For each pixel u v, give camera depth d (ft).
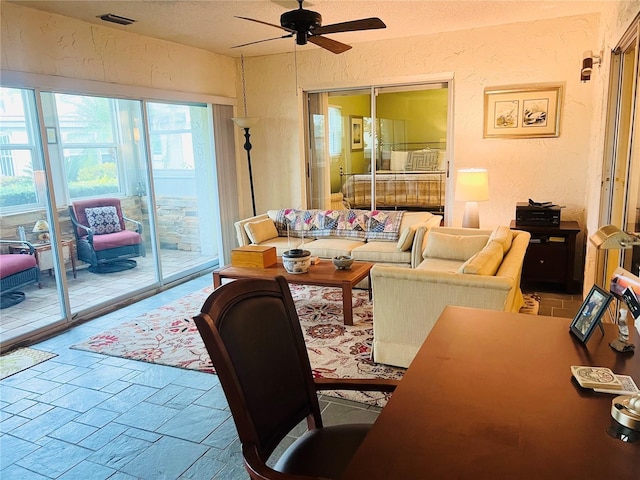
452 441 3.37
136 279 16.65
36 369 10.79
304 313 13.65
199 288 16.98
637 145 8.89
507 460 3.14
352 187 19.65
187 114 18.13
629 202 9.32
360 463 3.17
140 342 12.14
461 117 16.85
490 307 8.61
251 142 20.54
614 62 11.63
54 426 8.49
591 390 4.00
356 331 12.18
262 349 4.65
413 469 3.09
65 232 13.99
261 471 3.70
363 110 18.75
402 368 9.95
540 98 15.71
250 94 20.10
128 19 13.58
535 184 16.31
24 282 12.88
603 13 13.38
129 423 8.51
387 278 9.39
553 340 5.06
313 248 16.43
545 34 15.26
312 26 11.00
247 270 13.89
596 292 5.21
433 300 9.09
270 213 18.94
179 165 17.85
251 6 12.76
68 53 13.25
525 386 4.11
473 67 16.35
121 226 16.02
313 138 19.90
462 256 14.10
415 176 18.45
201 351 11.50
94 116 14.62
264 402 4.50
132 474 7.13
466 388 4.10
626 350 4.71
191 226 18.79
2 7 11.58
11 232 12.56
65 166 13.88
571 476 2.96
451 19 14.76
